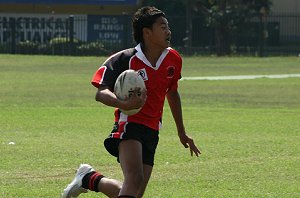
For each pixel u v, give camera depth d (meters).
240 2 176.62
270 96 80.31
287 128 53.50
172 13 179.62
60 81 97.19
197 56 160.12
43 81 96.94
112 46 167.75
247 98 77.94
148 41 22.61
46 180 33.03
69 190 22.91
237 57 157.12
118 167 36.50
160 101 22.70
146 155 22.41
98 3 180.12
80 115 60.41
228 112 64.25
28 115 60.19
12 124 54.19
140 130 22.16
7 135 48.09
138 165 21.62
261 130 52.12
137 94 20.88
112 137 22.23
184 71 118.19
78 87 88.50
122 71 22.36
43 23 171.12
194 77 105.38
